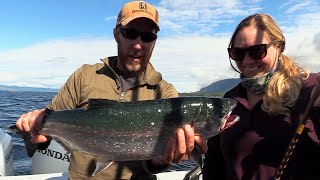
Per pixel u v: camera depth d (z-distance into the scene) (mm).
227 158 787
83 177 853
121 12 906
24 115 827
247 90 782
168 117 826
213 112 804
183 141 755
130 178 854
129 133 831
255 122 751
